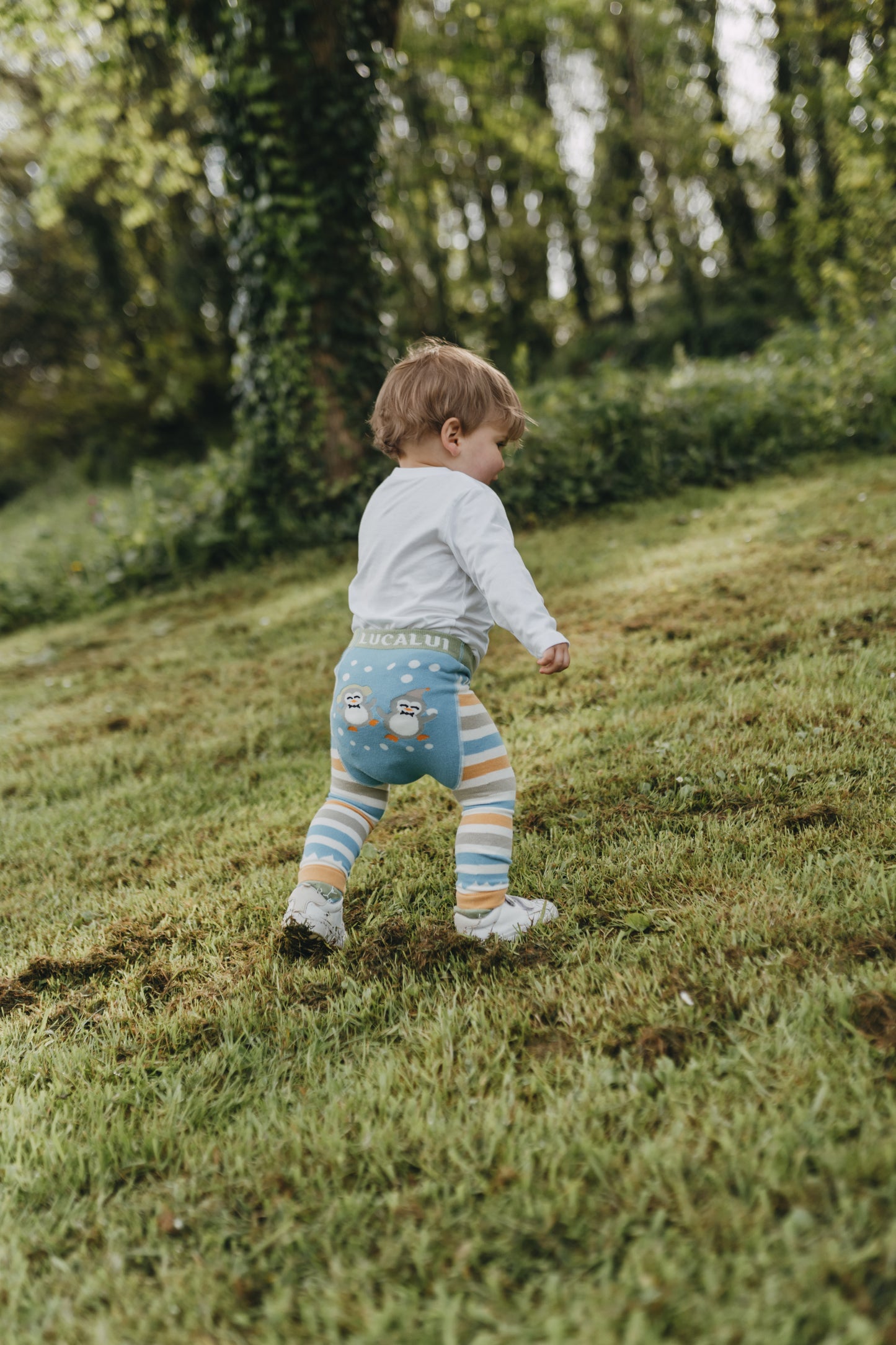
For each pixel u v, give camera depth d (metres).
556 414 8.42
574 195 21.97
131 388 18.61
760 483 7.59
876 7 12.61
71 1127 1.52
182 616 6.80
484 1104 1.42
